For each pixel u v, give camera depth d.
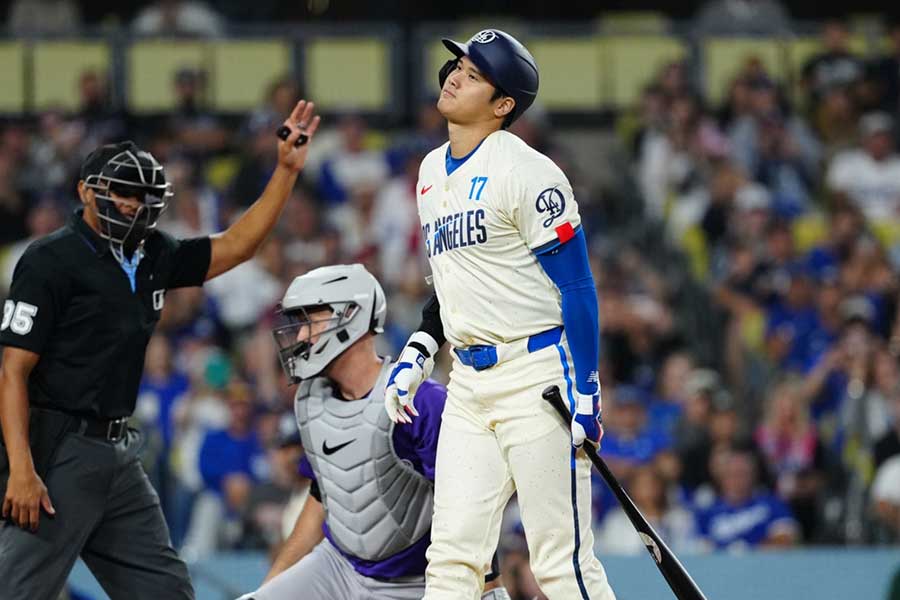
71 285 19.03
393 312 46.09
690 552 31.98
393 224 50.78
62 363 19.11
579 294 17.03
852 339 42.81
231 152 55.94
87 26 67.25
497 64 17.38
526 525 17.59
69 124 55.12
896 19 72.06
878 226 55.97
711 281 52.00
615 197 60.75
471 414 17.77
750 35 64.50
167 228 49.47
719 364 49.41
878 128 58.06
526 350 17.41
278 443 26.62
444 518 17.70
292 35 62.19
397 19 67.75
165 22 62.22
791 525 36.41
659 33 64.50
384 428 19.17
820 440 40.19
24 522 18.75
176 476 39.28
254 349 42.97
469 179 17.39
